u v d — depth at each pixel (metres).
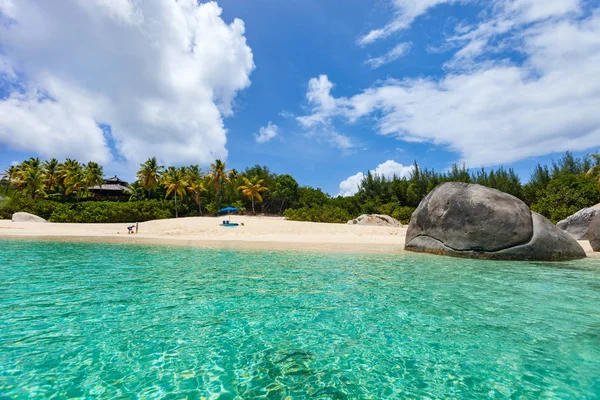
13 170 65.81
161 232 25.41
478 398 3.07
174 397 3.04
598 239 14.90
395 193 49.81
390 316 5.44
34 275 8.79
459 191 13.88
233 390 3.18
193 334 4.61
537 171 48.00
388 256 13.02
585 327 4.93
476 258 12.48
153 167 53.38
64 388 3.17
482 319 5.31
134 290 7.15
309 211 40.69
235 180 63.34
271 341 4.40
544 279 8.54
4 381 3.27
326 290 7.26
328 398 3.06
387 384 3.33
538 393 3.15
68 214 35.66
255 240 19.34
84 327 4.82
